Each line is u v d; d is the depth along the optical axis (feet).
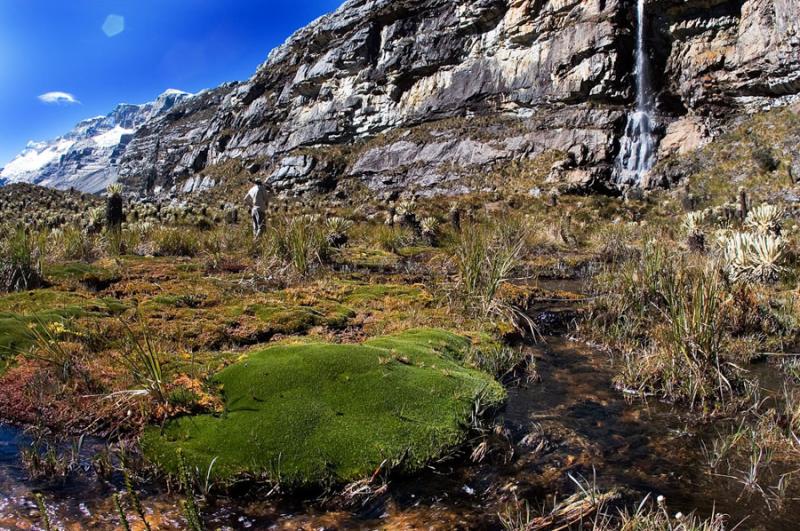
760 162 92.53
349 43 199.52
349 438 11.32
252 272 29.25
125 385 13.07
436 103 168.35
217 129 290.35
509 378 16.66
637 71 127.54
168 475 10.07
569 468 11.18
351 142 194.08
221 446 10.85
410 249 48.57
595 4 134.82
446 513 9.60
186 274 27.68
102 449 11.05
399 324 20.61
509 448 11.95
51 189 139.85
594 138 123.24
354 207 117.70
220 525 9.08
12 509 9.00
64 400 12.58
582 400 14.94
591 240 61.11
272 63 266.77
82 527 8.66
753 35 111.75
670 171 108.58
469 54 166.61
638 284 23.81
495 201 112.98
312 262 33.40
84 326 16.78
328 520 9.37
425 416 12.49
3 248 24.47
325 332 19.33
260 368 13.50
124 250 37.22
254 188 43.16
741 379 15.80
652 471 11.03
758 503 9.81
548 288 32.73
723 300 20.12
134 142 459.73
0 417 12.10
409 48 178.81
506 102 151.53
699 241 33.94
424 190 140.77
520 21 149.28
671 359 15.81
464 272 25.63
